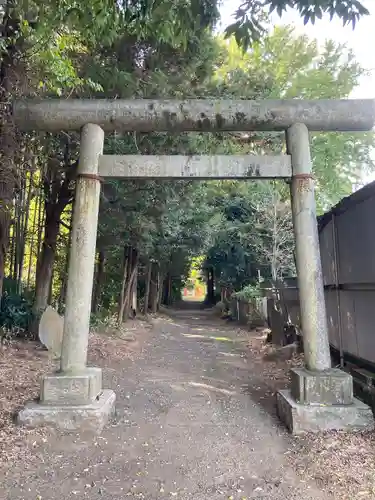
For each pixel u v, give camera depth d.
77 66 7.01
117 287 16.16
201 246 18.19
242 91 8.88
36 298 9.80
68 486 3.39
